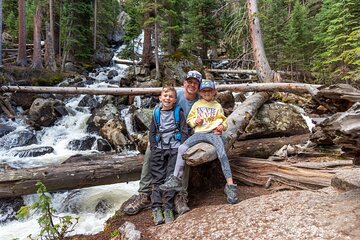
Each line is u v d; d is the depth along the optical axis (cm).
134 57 2048
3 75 1477
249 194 443
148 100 1372
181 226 345
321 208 306
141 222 402
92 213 578
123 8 3616
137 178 557
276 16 2008
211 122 415
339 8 1552
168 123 411
